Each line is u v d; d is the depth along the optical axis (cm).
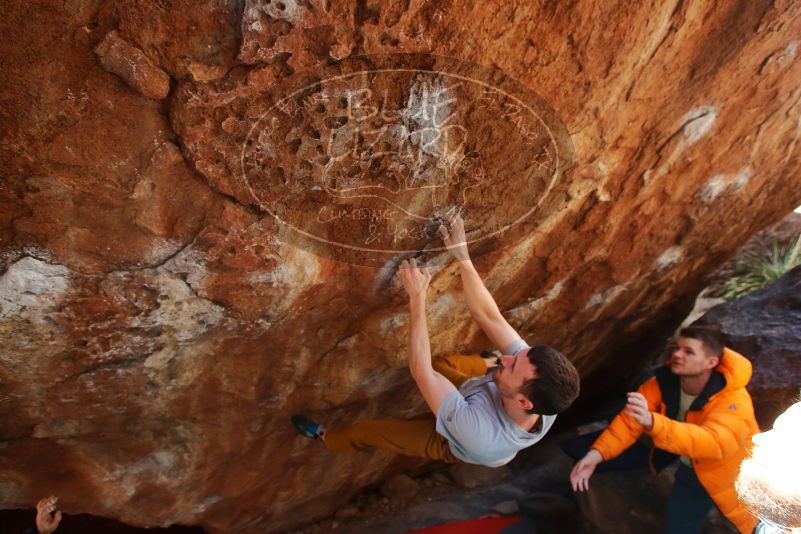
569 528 323
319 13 113
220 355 184
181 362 177
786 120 242
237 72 118
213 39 114
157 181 130
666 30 159
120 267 141
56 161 119
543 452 382
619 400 456
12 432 175
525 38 136
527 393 179
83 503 215
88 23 107
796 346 336
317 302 182
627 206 230
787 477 178
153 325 159
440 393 190
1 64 106
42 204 124
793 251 493
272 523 306
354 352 218
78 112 115
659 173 223
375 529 329
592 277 272
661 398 290
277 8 110
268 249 152
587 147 181
